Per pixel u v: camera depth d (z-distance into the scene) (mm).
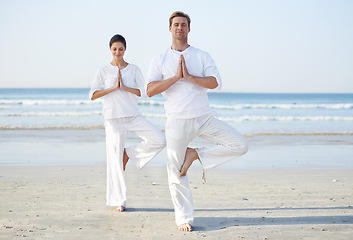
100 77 5004
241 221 4312
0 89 89250
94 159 9109
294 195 5711
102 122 18859
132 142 12234
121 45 4957
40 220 4301
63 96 55000
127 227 4094
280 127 17734
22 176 7016
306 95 71562
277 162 8992
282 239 3664
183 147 4047
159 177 7160
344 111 28750
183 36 4023
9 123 18406
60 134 14242
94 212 4691
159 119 20719
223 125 4082
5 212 4613
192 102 3984
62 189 5953
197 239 3689
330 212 4691
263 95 68688
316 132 15672
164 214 4645
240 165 8555
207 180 6895
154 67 4066
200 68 4031
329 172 7785
